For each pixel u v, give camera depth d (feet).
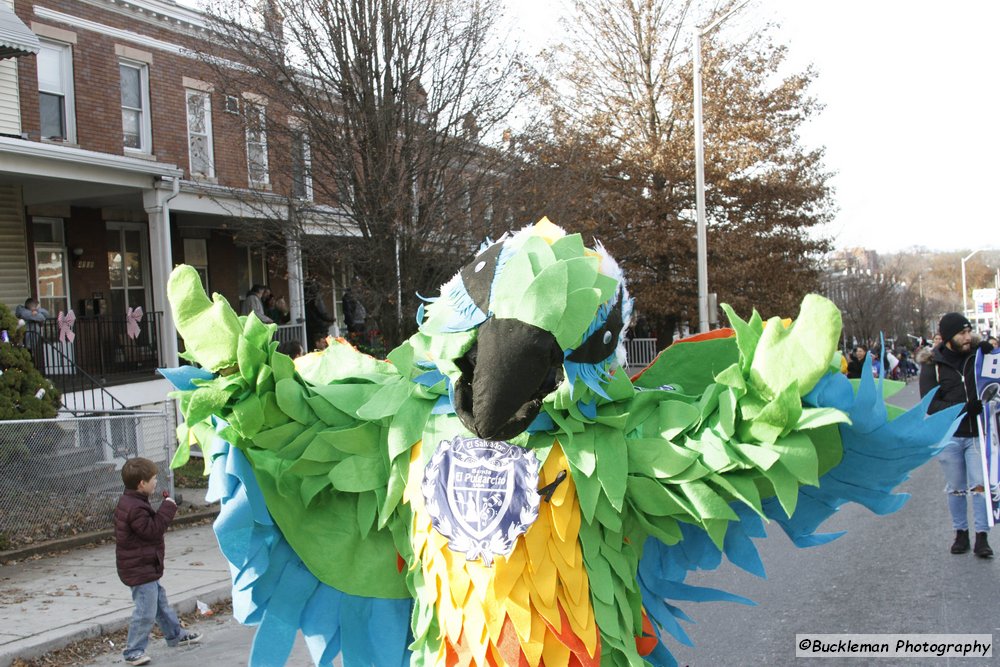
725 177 74.13
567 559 8.01
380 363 9.76
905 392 91.15
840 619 18.57
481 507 7.95
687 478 8.21
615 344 8.32
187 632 20.26
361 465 8.90
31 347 41.52
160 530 19.25
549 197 47.75
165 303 47.78
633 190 75.72
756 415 7.98
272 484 8.84
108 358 52.16
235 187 50.26
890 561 23.25
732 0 75.05
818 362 7.77
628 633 8.36
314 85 41.11
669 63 76.64
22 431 29.32
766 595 20.62
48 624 20.89
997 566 21.95
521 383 7.30
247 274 65.67
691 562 9.11
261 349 8.71
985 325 229.25
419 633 8.64
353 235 43.14
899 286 199.93
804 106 77.56
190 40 48.01
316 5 39.96
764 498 8.79
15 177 42.68
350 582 9.15
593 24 76.02
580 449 8.17
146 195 47.52
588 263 7.84
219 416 8.59
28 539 29.09
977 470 22.89
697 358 9.70
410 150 40.70
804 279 79.92
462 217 41.37
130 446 33.09
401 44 40.11
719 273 74.54
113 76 52.54
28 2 48.03
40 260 51.19
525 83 47.65
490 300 7.71
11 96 47.16
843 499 8.85
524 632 7.85
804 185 76.84
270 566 9.18
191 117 57.06
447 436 8.38
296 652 18.93
